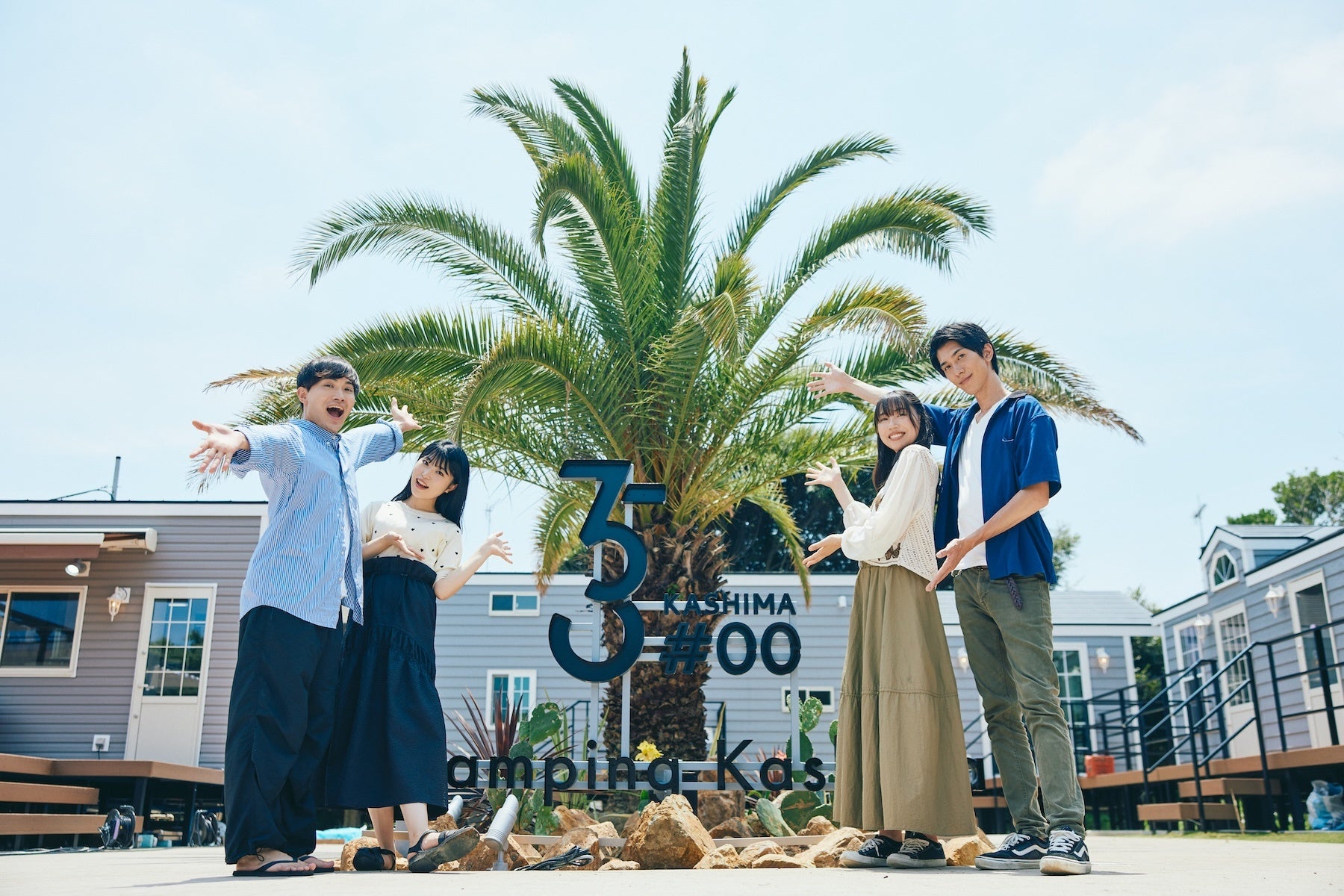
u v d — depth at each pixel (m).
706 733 7.44
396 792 3.25
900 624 3.24
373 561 3.57
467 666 16.53
